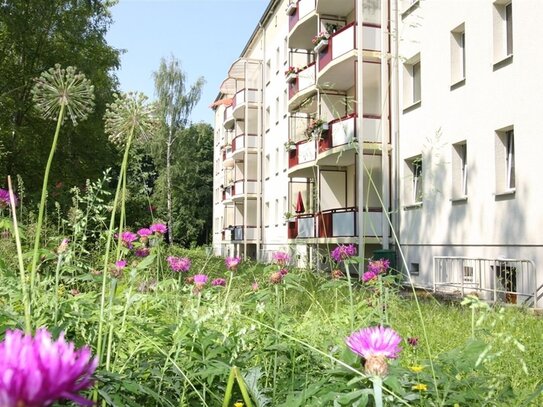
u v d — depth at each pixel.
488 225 13.63
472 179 14.30
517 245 12.55
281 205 32.72
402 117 18.02
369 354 1.58
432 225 15.91
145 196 5.59
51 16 22.97
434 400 2.36
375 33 18.89
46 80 2.03
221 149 52.31
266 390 2.53
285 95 32.12
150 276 5.05
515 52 12.77
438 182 15.40
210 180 63.53
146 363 2.64
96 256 5.16
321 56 21.78
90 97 2.08
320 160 21.16
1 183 15.56
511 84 12.93
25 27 22.12
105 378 2.05
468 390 2.45
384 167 18.19
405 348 3.72
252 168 40.38
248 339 3.14
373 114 19.69
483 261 13.68
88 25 25.22
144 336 2.75
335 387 2.11
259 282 4.55
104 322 2.76
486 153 13.85
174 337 2.80
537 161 12.02
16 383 0.57
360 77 18.72
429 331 5.41
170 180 48.81
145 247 5.48
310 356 2.90
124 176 2.46
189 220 60.00
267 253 32.44
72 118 2.05
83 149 23.44
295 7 26.03
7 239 5.68
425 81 16.61
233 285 5.01
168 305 3.87
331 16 23.19
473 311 2.47
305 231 22.72
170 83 48.69
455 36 15.54
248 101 38.91
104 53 25.50
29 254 3.25
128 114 2.44
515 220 12.66
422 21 16.73
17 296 3.10
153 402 2.50
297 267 6.17
